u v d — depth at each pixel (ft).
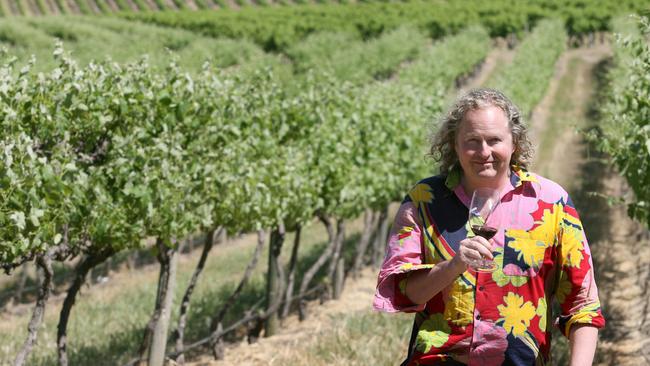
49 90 20.22
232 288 42.55
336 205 34.06
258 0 280.51
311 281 42.19
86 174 20.57
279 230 31.73
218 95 24.89
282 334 32.37
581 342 8.89
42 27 158.40
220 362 28.73
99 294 47.65
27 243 18.03
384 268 9.32
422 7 229.25
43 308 19.80
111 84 21.50
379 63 130.62
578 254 9.08
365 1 273.75
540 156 75.31
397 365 22.65
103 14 237.45
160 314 24.98
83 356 31.86
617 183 61.00
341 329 26.86
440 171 9.63
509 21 173.06
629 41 20.22
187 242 59.16
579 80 127.34
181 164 23.48
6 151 17.43
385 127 37.37
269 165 27.76
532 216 9.09
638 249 39.60
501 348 8.92
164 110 22.35
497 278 8.96
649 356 23.85
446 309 9.12
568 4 201.87
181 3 276.62
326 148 31.99
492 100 9.00
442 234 9.25
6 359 31.63
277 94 30.27
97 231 20.25
